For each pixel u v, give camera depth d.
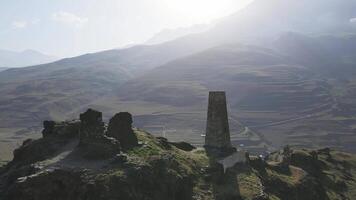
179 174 45.41
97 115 41.22
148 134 57.19
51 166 36.12
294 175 74.94
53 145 42.91
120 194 34.50
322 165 102.75
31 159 42.09
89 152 38.91
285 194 63.34
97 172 35.69
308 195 69.12
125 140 47.03
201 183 49.22
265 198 51.22
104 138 40.41
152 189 37.91
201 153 60.97
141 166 38.34
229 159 60.25
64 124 46.25
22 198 32.41
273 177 66.44
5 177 39.41
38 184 33.25
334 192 84.69
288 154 90.62
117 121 47.59
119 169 36.84
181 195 43.34
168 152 50.16
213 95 65.50
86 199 33.44
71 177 34.59
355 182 97.00
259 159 70.00
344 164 110.81
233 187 51.38
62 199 33.53
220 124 64.69
